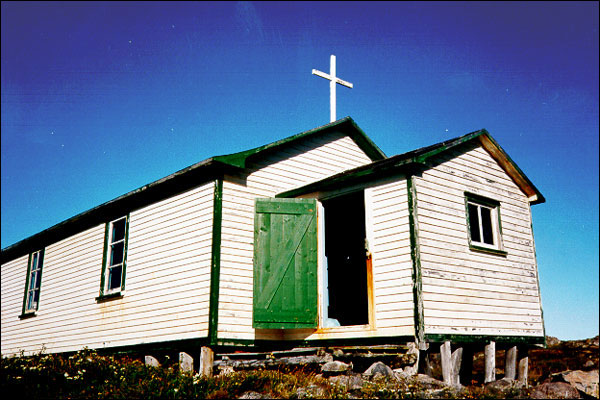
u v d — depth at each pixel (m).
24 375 10.54
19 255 20.20
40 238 18.69
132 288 13.88
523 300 12.48
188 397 9.30
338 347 11.01
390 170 11.36
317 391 9.08
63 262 17.25
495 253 12.25
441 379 10.94
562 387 9.73
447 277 11.02
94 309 15.11
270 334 12.14
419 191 11.10
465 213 11.91
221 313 11.52
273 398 8.87
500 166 13.28
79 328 15.55
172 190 13.41
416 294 10.43
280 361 10.72
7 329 19.56
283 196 13.08
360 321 14.90
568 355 15.61
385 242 11.21
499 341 11.59
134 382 10.25
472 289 11.44
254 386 9.48
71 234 17.20
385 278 11.04
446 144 11.64
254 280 11.84
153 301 13.12
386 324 10.82
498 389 9.88
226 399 9.04
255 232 12.12
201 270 12.03
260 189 12.93
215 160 11.83
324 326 12.02
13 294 19.78
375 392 8.93
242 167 12.34
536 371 15.00
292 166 13.77
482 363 16.34
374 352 10.62
